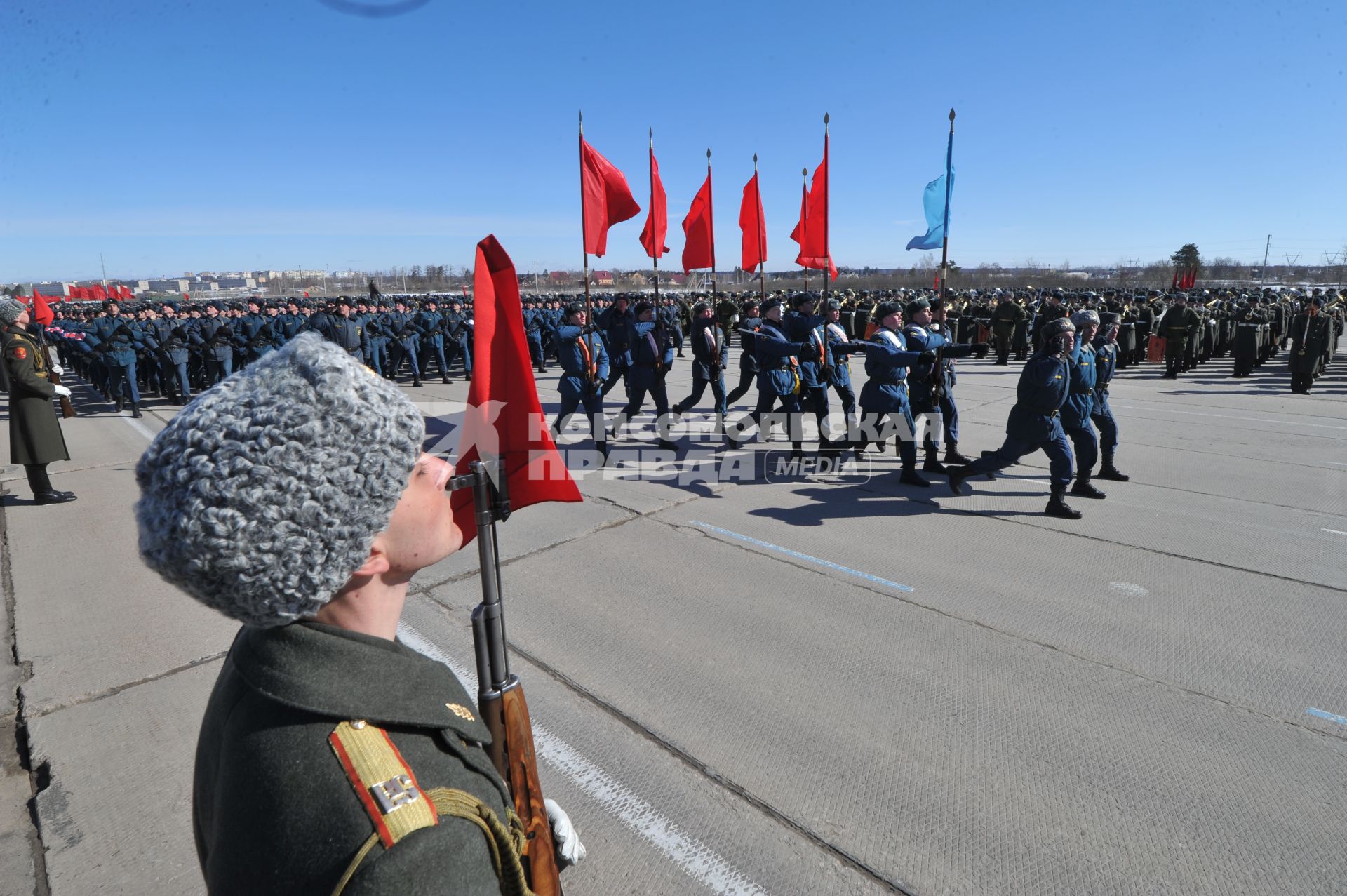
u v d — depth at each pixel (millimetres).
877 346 6266
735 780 2613
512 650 3516
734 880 2186
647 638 3627
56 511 5758
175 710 3029
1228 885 2131
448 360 14305
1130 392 11672
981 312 20062
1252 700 3059
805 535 5102
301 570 607
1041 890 2125
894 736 2846
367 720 649
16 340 5660
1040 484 6383
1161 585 4199
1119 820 2396
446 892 576
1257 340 13227
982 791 2539
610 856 2281
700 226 9984
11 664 3400
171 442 607
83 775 2629
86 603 4051
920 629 3703
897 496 6055
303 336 688
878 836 2342
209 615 3893
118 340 10352
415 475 753
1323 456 7199
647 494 6121
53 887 2150
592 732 2889
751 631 3705
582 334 6984
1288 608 3885
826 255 6980
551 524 5328
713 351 8406
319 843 572
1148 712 2984
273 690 641
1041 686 3186
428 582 4289
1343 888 2119
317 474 600
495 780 738
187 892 2137
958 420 8555
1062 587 4199
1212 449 7535
